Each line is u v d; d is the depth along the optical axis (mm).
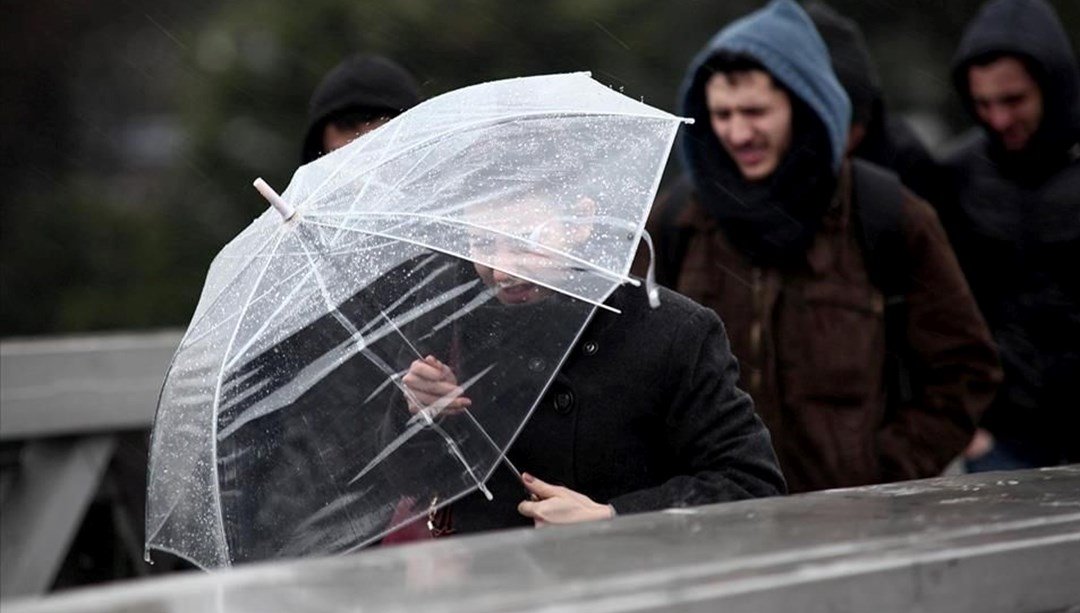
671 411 9773
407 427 9492
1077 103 15500
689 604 6199
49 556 16906
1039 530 7449
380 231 9578
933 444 13602
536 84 10453
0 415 16672
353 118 14969
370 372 9539
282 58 42781
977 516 7684
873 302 13547
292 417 9617
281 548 9523
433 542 7059
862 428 13359
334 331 9578
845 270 13523
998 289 15969
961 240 16172
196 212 44656
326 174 10133
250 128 43406
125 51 51375
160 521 10086
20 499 16969
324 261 9672
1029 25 15391
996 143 15844
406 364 9484
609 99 10336
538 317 9461
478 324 9492
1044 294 15664
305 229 9820
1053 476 9016
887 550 6949
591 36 42188
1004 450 16172
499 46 41812
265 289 9797
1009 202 15789
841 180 13641
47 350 17047
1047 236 15555
